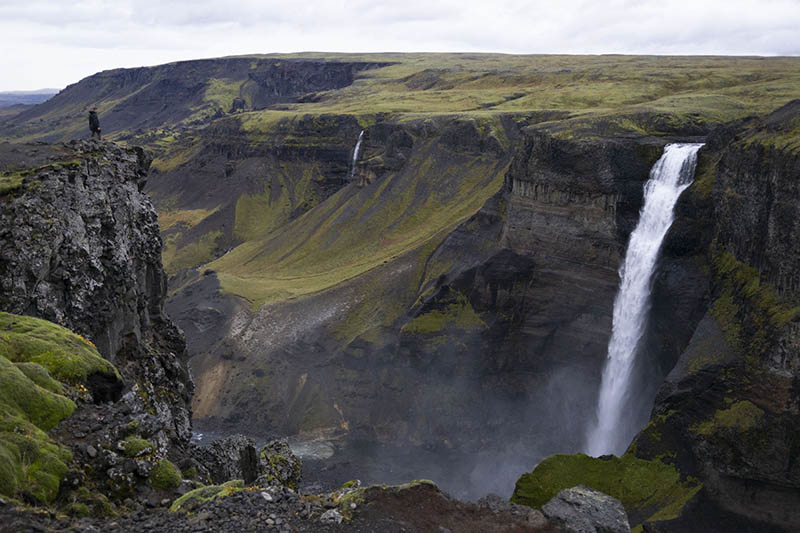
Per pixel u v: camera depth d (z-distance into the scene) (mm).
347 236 181500
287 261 183750
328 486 97500
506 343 114812
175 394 42781
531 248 114438
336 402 122875
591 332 104000
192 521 18188
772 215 64750
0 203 31172
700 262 82812
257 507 19328
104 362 26125
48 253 31188
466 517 20625
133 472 20375
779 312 61750
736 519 59062
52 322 29500
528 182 114500
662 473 63750
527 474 62125
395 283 141250
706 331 71250
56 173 34438
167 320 47094
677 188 91062
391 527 19219
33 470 18188
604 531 20844
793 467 57375
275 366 133750
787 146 63688
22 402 20812
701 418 64125
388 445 112375
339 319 139000
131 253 40812
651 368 91812
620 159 99938
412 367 121062
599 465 64938
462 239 135000
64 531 16375
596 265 103938
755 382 61531
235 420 123312
